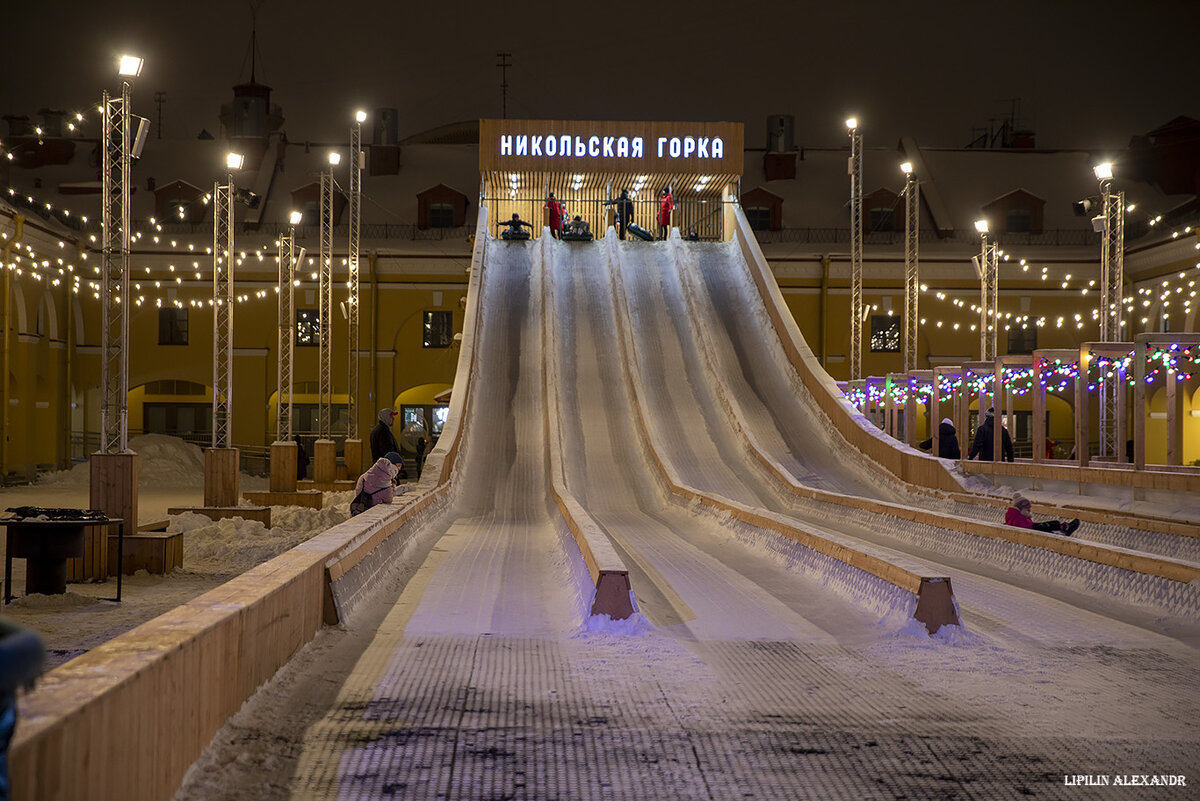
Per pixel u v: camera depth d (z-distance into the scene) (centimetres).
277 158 5231
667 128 4472
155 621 553
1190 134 5078
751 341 3538
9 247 3697
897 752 587
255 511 2175
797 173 5338
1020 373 2658
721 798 511
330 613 907
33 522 1274
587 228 4322
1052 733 628
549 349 3325
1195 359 2005
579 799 505
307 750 565
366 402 4681
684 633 935
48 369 4231
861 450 2723
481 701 680
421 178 5256
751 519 1639
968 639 905
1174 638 926
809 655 847
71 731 350
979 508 2139
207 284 4644
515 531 1920
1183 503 1770
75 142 5150
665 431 2925
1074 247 4812
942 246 4794
